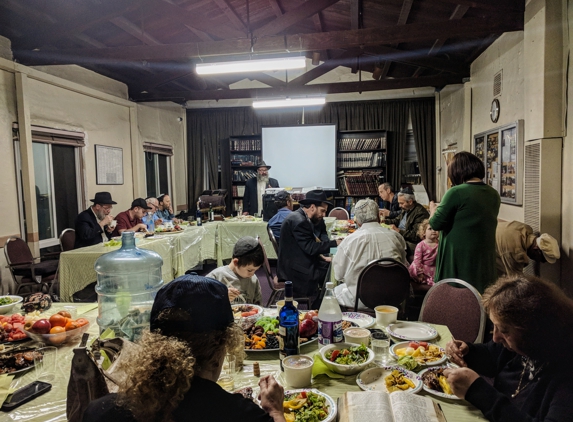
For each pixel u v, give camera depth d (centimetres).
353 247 252
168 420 71
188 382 71
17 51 445
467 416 108
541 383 103
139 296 179
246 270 228
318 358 135
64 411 111
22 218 456
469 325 180
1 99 430
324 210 334
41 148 498
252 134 805
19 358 136
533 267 349
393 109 765
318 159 779
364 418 96
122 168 645
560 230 336
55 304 212
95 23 425
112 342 109
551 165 334
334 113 782
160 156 773
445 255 262
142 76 651
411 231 437
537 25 341
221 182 830
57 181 521
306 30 629
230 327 82
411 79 622
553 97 330
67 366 138
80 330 161
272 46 420
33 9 408
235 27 552
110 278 188
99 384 97
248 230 550
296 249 314
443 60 588
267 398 92
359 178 772
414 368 134
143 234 446
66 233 441
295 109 798
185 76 694
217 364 82
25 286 406
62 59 445
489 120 502
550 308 98
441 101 730
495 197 256
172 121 789
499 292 106
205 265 620
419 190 777
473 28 385
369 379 129
